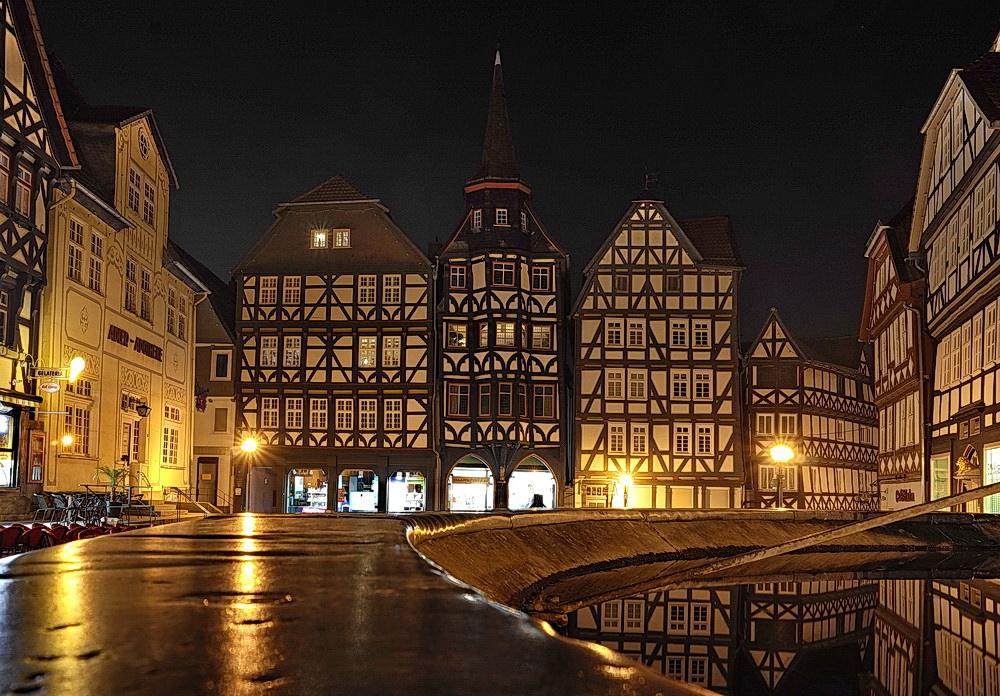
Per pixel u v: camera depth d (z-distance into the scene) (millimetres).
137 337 27625
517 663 1665
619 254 40625
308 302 40250
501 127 42000
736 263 40344
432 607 2375
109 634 1988
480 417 39625
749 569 18516
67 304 22578
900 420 33062
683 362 40062
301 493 40281
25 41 21312
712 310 40281
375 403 39531
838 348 51281
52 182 22250
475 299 40375
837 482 45844
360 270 40156
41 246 21672
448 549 12305
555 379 40156
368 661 1677
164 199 30438
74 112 26578
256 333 40281
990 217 22609
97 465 24328
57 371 20391
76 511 19812
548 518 17719
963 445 25844
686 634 11211
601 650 1802
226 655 1737
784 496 42031
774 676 8953
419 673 1583
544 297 40594
